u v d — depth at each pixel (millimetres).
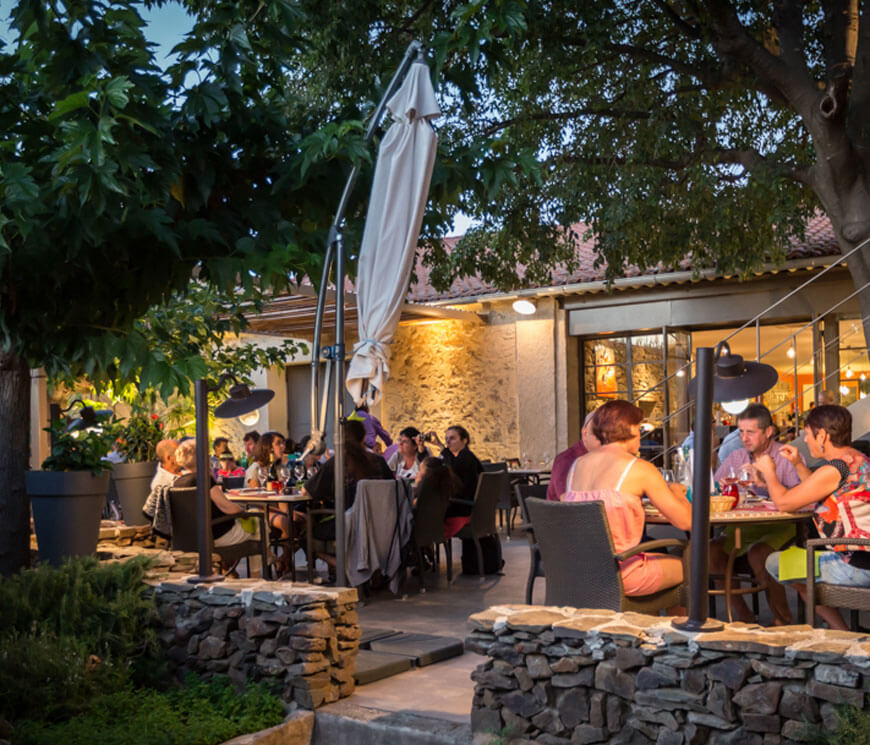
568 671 3359
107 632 4559
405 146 4688
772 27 9188
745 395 5523
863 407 7805
